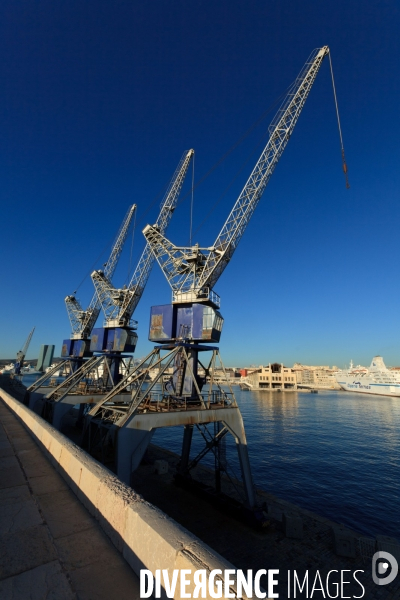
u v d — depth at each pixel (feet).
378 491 120.78
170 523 13.98
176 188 171.63
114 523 16.80
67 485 25.55
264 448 183.11
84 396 122.93
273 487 122.31
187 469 94.99
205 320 98.22
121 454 67.05
